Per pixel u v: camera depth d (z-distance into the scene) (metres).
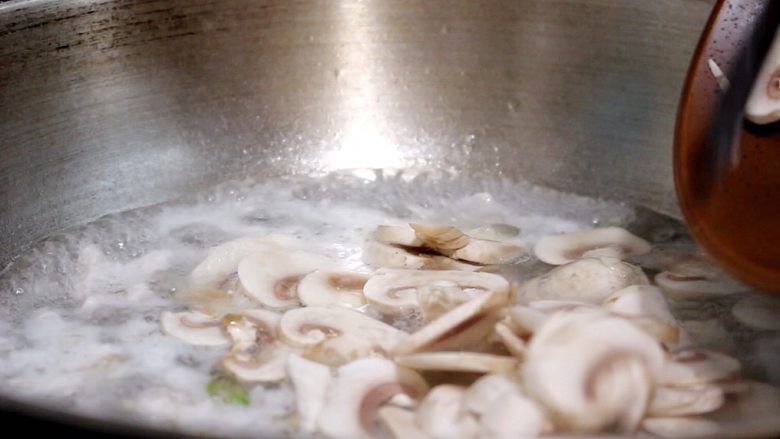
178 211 0.58
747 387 0.45
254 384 0.46
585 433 0.40
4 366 0.47
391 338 0.47
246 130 0.60
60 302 0.51
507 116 0.61
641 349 0.41
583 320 0.42
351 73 0.61
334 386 0.45
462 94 0.61
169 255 0.54
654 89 0.58
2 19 0.53
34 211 0.55
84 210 0.57
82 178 0.57
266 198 0.59
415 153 0.61
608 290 0.49
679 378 0.44
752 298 0.50
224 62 0.59
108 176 0.58
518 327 0.45
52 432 0.35
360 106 0.62
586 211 0.58
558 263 0.53
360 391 0.44
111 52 0.57
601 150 0.59
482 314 0.45
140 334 0.49
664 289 0.51
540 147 0.60
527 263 0.53
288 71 0.61
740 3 0.50
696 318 0.50
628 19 0.57
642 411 0.41
